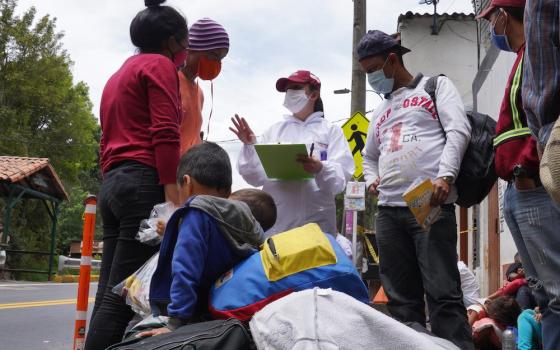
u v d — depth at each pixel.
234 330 2.62
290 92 5.16
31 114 34.94
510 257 9.84
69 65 35.75
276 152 4.59
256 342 2.61
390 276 4.48
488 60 11.41
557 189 2.46
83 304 4.55
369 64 4.59
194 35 4.52
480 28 13.49
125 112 3.84
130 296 3.42
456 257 4.27
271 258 2.92
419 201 4.05
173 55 4.12
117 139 3.85
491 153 4.20
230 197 3.75
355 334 2.50
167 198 3.71
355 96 12.15
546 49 2.70
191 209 3.09
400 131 4.44
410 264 4.44
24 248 26.84
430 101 4.38
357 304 2.59
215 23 4.58
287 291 2.85
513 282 6.93
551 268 3.06
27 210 30.28
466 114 4.34
